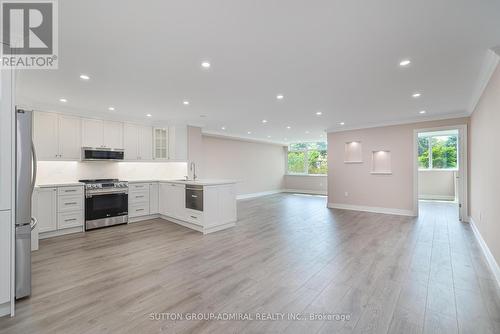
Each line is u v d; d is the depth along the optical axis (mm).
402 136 5824
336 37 2113
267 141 10172
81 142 4664
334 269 2752
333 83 3254
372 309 1977
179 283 2420
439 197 8641
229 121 5996
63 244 3633
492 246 2859
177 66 2719
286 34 2070
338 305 2037
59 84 3254
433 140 8961
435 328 1734
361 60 2564
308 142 10875
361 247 3506
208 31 2025
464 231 4355
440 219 5328
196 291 2266
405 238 3943
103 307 2000
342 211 6391
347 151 6840
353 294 2213
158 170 5977
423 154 9117
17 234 2086
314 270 2729
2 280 1869
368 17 1822
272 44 2242
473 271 2697
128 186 4984
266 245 3605
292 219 5438
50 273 2637
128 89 3496
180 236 4074
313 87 3410
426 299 2125
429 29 1982
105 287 2334
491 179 2965
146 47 2293
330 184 7102
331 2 1645
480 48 2299
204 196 4254
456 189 8281
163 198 5359
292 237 4023
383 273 2648
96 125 4875
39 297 2148
